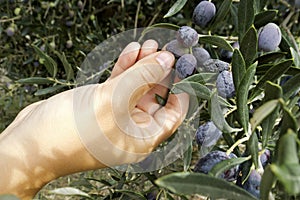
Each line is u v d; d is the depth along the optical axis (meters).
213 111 0.47
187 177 0.34
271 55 0.53
